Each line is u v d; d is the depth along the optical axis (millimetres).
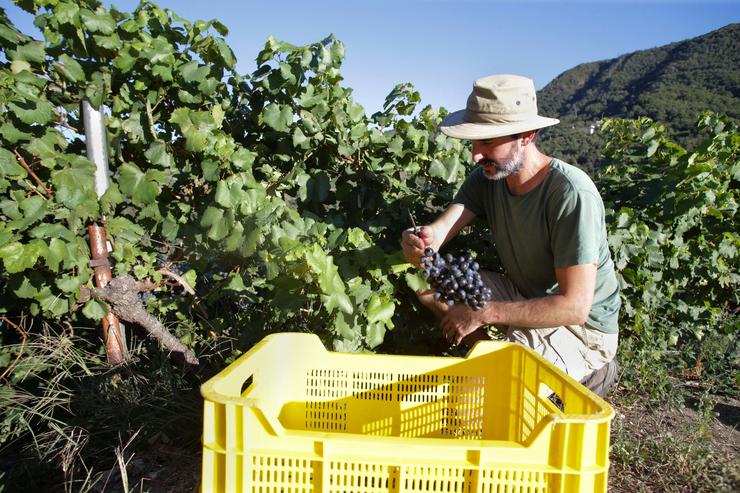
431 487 1427
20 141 2889
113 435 2844
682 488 2615
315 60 3541
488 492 1416
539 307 2459
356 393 2252
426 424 2271
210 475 1464
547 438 1415
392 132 3883
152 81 3248
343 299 2561
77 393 3039
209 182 3355
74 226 2980
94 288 3062
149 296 3578
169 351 3186
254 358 1911
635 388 3875
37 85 2936
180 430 2812
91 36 3117
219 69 3439
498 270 3701
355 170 3809
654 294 4000
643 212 4402
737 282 4824
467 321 2584
